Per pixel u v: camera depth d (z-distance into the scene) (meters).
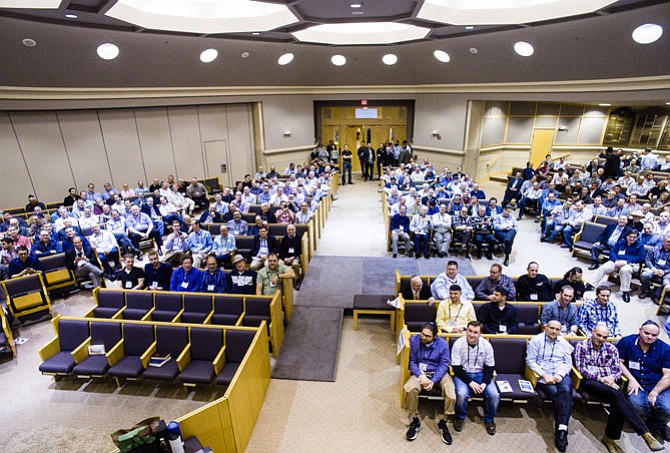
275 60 13.63
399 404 5.15
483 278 6.59
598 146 18.67
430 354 4.92
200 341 5.39
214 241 8.60
